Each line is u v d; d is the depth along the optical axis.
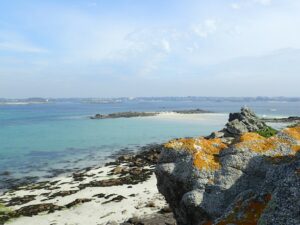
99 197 36.78
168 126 118.69
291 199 9.24
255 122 50.84
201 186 15.97
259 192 12.01
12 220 31.66
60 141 86.31
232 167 15.98
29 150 73.56
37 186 44.78
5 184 47.00
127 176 46.53
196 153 17.48
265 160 15.70
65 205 34.75
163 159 18.92
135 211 30.66
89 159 63.66
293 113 179.88
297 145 16.34
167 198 18.81
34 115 190.88
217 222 11.76
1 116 182.00
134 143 82.31
